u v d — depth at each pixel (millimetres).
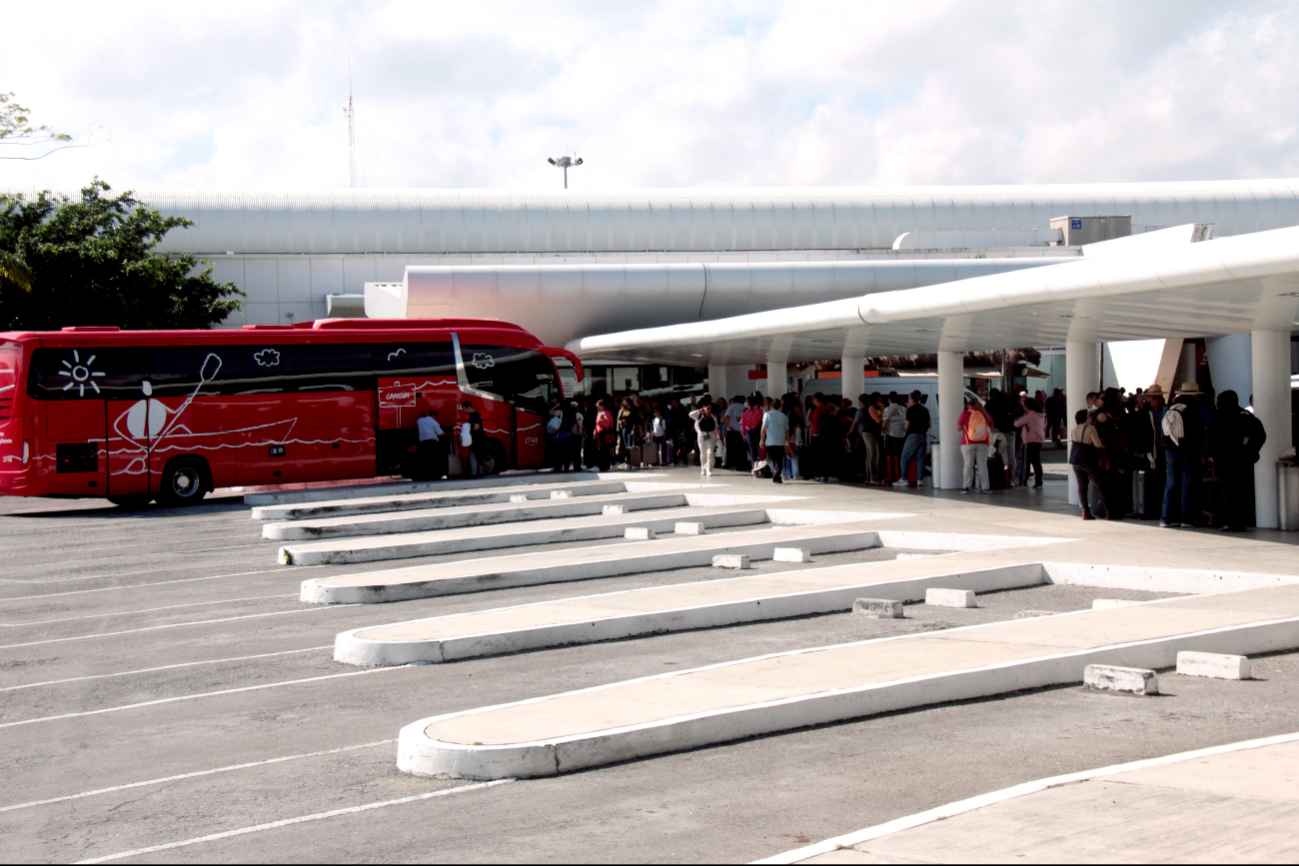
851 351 26516
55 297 34781
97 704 8477
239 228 46594
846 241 49938
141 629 11461
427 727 6680
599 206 48812
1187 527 15969
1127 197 52094
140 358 24297
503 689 8281
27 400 23281
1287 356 16109
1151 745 6363
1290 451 16000
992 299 15594
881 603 10680
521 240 48219
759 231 49500
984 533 15586
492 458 28219
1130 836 4660
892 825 4930
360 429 26484
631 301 36156
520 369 28641
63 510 24500
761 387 40000
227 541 18484
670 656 9188
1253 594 10594
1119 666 8008
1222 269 12023
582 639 9820
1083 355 20047
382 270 44938
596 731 6414
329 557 15531
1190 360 35562
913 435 23078
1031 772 5906
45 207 36781
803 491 22375
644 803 5621
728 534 16812
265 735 7402
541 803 5695
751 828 5195
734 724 6711
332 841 5316
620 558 13898
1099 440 16938
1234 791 5254
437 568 13664
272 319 43812
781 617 10828
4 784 6609
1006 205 51219
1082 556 13258
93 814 5969
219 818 5781
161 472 24391
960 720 7012
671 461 31859
